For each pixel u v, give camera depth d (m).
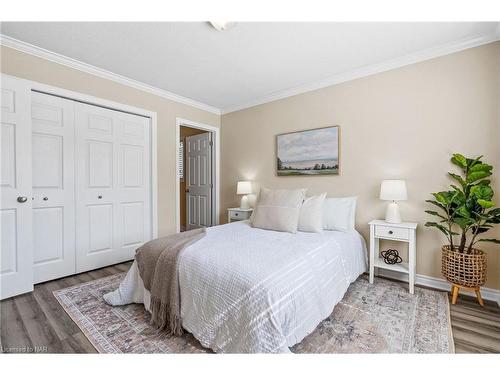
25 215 2.17
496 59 2.05
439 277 2.30
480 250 2.09
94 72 2.72
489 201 1.76
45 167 2.41
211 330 1.39
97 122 2.80
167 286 1.64
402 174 2.50
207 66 2.67
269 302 1.22
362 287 2.32
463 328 1.66
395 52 2.37
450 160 2.25
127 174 3.09
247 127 3.88
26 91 2.19
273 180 3.56
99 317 1.79
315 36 2.11
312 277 1.58
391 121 2.56
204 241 1.98
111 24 1.96
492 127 2.06
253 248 1.79
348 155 2.85
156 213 3.36
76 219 2.64
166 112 3.48
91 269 2.77
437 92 2.31
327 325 1.69
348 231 2.49
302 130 3.23
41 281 2.40
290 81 3.06
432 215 2.34
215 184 4.29
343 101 2.88
